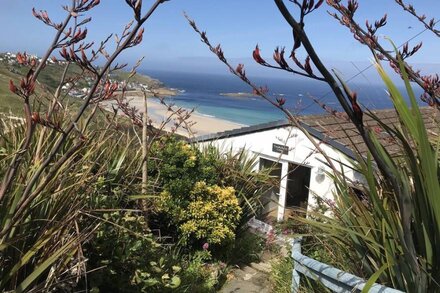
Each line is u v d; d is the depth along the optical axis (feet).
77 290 10.38
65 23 6.32
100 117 15.52
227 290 16.85
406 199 7.34
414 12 9.38
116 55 6.13
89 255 11.09
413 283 7.89
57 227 8.17
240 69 7.78
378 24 9.12
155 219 18.94
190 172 20.01
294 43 5.44
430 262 7.70
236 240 21.68
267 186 24.43
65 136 6.51
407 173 8.77
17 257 8.12
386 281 8.75
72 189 9.64
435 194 6.88
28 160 10.12
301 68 5.55
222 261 19.79
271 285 16.65
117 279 11.46
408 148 7.22
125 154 16.38
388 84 6.26
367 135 6.04
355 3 8.77
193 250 19.44
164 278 12.51
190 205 19.06
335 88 5.60
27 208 7.82
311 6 5.09
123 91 11.39
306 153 29.07
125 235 11.81
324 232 10.82
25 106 6.07
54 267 8.28
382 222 8.35
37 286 7.95
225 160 23.29
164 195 18.11
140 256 12.37
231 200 20.10
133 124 16.75
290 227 14.01
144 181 15.98
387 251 8.02
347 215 9.95
